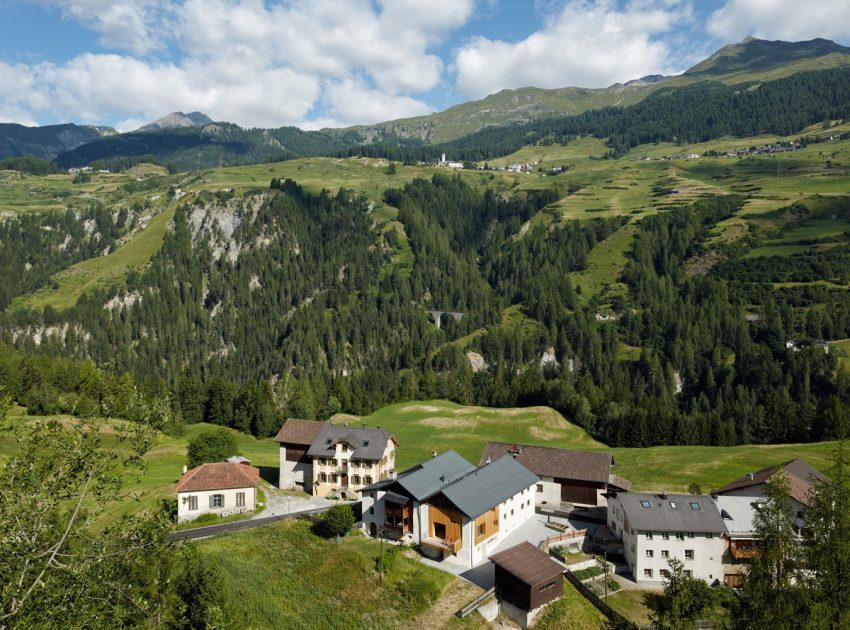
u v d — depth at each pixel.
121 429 30.28
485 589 63.53
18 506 26.44
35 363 194.88
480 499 71.44
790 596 40.06
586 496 86.38
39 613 25.81
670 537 66.50
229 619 47.09
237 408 189.25
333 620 60.50
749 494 78.19
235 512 87.75
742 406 196.25
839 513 42.19
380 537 73.25
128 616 29.81
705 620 54.31
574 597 61.66
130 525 30.53
